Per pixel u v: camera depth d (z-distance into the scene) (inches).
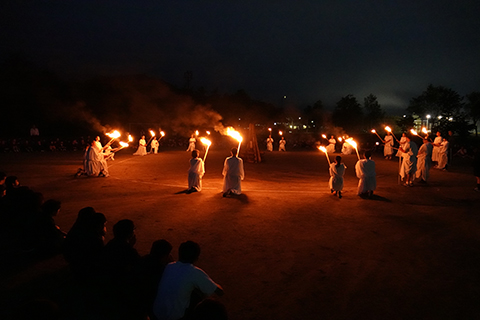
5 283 182.7
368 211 333.4
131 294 142.9
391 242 247.1
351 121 2006.6
